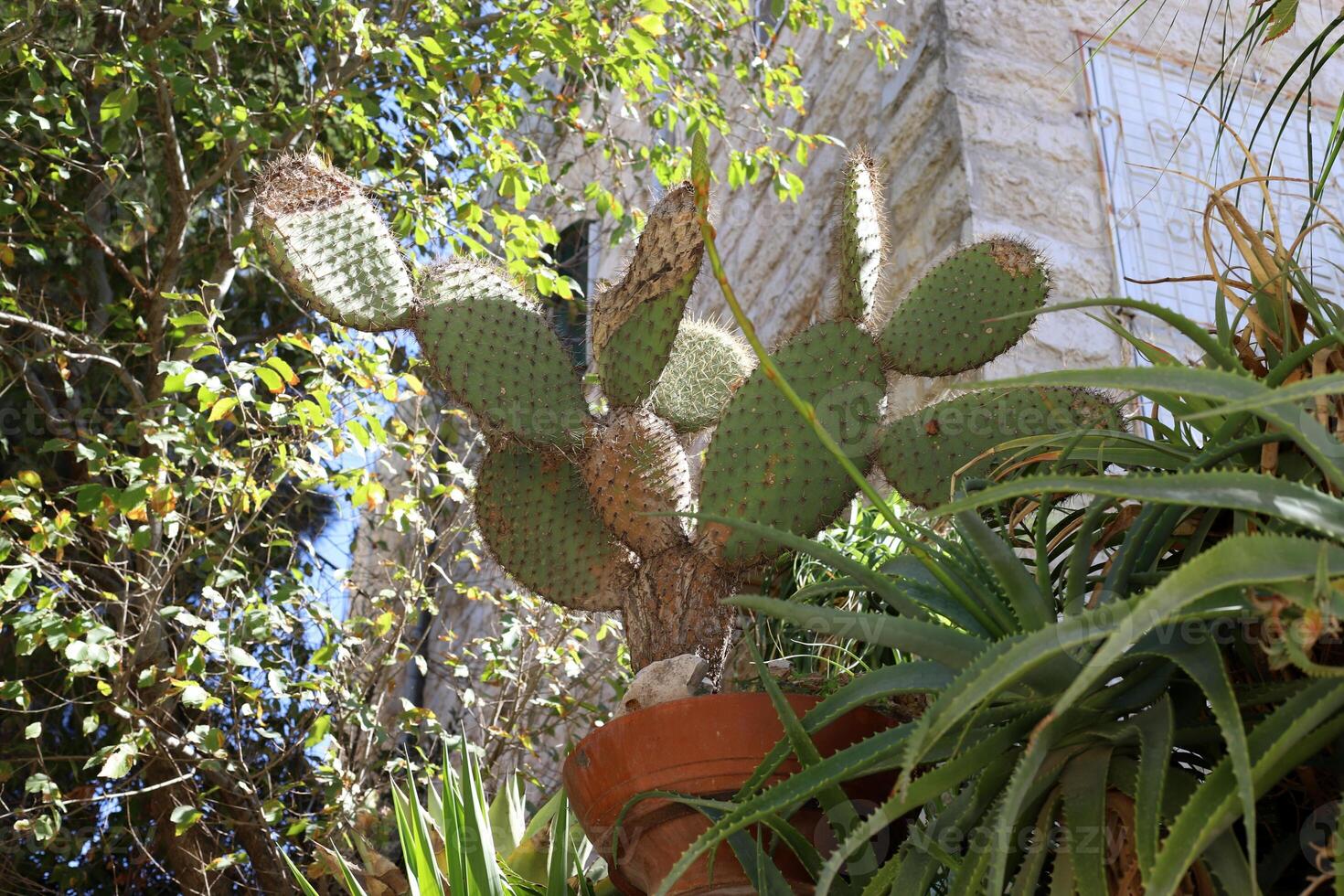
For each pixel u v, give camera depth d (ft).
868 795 5.85
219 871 16.93
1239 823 4.72
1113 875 4.64
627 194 25.66
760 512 6.97
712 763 5.82
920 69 16.31
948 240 14.65
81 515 14.70
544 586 7.73
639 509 7.29
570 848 9.11
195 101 17.81
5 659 21.01
